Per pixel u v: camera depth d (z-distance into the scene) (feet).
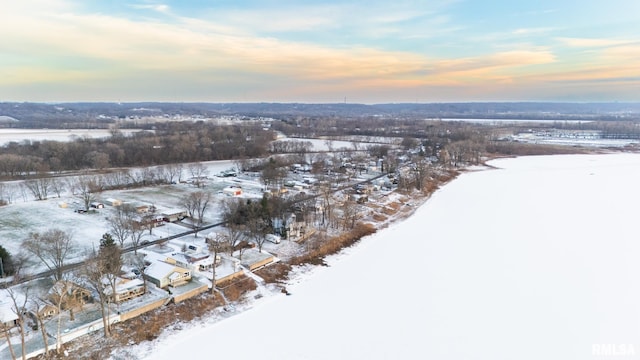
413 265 273.75
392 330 194.70
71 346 169.68
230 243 274.16
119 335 180.04
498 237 330.13
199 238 297.74
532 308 214.90
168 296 208.13
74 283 195.83
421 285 242.99
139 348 175.11
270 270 255.91
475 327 197.16
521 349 179.52
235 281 236.22
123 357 167.73
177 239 295.07
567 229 349.41
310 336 188.85
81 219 333.42
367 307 216.54
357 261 281.95
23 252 248.32
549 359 172.96
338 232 329.31
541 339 187.11
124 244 278.87
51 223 319.68
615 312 209.77
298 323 200.23
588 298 224.94
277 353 175.32
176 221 340.18
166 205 380.78
